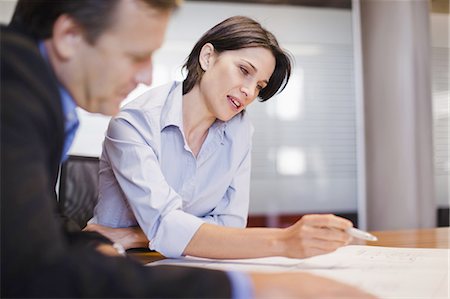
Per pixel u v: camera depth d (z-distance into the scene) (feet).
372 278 1.84
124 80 1.31
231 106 2.60
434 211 7.50
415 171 7.41
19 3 1.30
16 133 1.08
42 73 1.18
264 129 10.72
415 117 7.41
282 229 2.23
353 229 2.02
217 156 2.91
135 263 1.21
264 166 10.69
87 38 1.21
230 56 2.56
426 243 2.89
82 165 4.29
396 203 7.61
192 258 2.35
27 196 1.08
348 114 11.16
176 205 2.34
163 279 1.15
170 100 2.76
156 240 2.26
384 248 2.57
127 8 1.20
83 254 1.16
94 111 1.40
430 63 7.51
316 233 2.06
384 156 7.82
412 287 1.69
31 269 1.08
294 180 10.85
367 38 8.23
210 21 10.57
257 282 1.22
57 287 1.09
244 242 2.16
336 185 11.05
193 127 2.81
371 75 8.11
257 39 2.52
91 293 1.09
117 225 2.97
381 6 7.83
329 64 11.18
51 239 1.12
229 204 3.03
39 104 1.14
